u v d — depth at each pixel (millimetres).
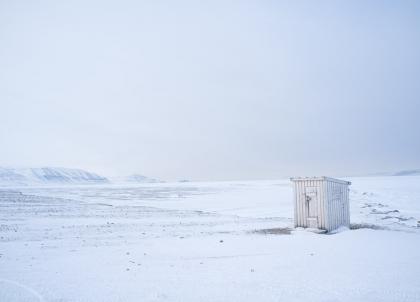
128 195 71250
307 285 9859
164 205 45531
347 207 24719
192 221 27297
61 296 9023
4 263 13023
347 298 8711
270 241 17766
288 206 42281
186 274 11273
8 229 22406
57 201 48875
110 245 16953
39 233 20891
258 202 48469
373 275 10898
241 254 14555
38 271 11758
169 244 17062
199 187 108875
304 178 22016
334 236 19438
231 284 10031
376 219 28938
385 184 88000
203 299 8727
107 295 9078
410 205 40812
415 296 8844
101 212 34281
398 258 13469
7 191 83938
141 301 8609
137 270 11867
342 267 12023
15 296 9023
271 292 9227
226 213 34844
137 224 25297
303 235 19766
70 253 14953
